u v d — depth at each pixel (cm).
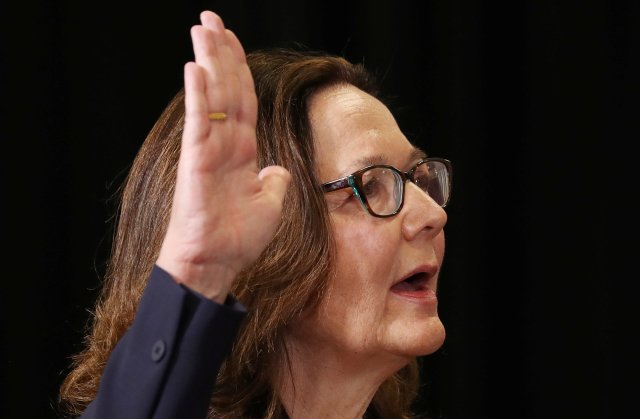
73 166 767
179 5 794
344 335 466
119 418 358
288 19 792
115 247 520
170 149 501
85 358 512
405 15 832
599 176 848
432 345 471
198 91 365
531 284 849
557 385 845
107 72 774
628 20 854
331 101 491
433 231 482
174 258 365
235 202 373
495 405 851
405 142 494
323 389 481
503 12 857
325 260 462
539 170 850
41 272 754
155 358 357
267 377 477
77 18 770
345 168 473
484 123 848
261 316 460
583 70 851
